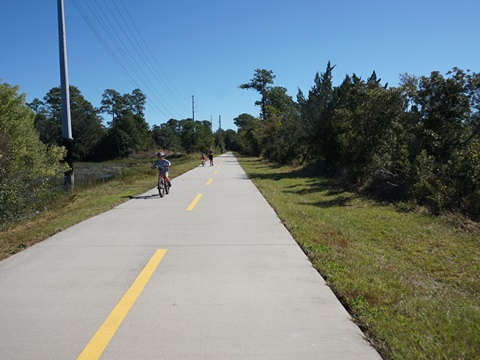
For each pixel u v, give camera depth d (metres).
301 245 6.45
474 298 4.79
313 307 3.94
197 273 5.03
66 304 4.04
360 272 5.11
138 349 3.13
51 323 3.60
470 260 6.50
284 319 3.66
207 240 6.85
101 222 8.57
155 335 3.36
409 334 3.34
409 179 12.32
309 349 3.12
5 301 4.13
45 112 93.38
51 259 5.69
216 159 57.19
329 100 23.08
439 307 4.09
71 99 92.88
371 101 15.09
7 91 15.98
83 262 5.54
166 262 5.52
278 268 5.24
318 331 3.43
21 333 3.41
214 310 3.87
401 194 12.76
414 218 9.82
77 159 85.56
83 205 11.28
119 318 3.70
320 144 22.03
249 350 3.11
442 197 10.24
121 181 20.08
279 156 36.28
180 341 3.25
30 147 15.92
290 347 3.15
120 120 88.56
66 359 3.00
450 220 9.23
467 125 13.11
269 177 22.42
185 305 4.00
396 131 14.96
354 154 15.70
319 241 6.77
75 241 6.80
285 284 4.61
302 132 29.84
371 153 15.05
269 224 8.30
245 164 40.00
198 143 75.06
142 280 4.77
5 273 5.06
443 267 6.09
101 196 13.51
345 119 16.53
